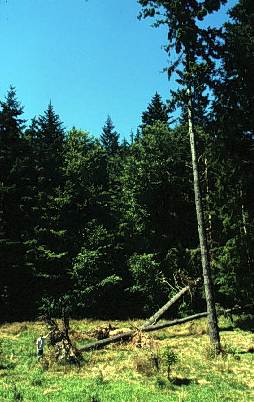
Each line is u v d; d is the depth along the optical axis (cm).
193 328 2636
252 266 2747
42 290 3753
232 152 2791
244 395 1453
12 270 3609
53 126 5109
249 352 2066
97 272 3800
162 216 4078
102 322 3209
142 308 3950
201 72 2139
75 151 4478
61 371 1778
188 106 2220
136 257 3784
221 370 1738
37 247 3772
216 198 2966
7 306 3625
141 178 4044
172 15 2142
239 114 2706
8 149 3878
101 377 1623
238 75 2572
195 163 2264
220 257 2852
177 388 1517
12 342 2372
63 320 2119
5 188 3666
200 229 2205
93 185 4372
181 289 3303
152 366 1762
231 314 3009
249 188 2781
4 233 3616
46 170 4328
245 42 2480
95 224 4072
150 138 4072
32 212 3934
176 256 3719
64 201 3994
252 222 2797
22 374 1738
